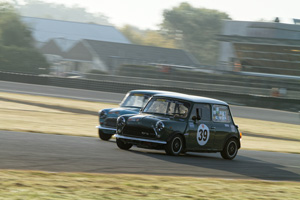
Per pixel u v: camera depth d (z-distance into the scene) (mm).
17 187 20766
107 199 20344
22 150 31922
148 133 37062
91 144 40844
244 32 168500
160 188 23953
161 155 37469
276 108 129250
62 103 98000
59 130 52969
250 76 163125
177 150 37719
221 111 41375
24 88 132125
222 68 171750
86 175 25188
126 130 38312
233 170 34125
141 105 46812
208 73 163000
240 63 170000
